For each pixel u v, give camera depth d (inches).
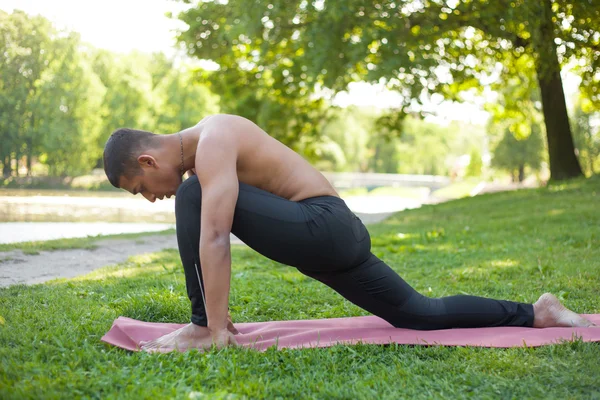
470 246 277.9
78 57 1133.7
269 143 109.1
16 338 107.7
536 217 361.4
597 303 150.8
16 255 247.8
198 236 103.7
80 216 565.9
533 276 191.2
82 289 167.0
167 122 1581.0
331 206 106.4
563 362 96.8
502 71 666.8
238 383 86.9
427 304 117.0
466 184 1966.0
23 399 77.5
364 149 3029.0
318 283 189.3
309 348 106.6
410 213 534.9
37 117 1081.4
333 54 498.9
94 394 81.4
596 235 274.4
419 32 490.3
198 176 101.9
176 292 160.2
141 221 541.6
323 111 751.1
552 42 438.0
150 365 94.7
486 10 477.4
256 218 102.7
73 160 1237.1
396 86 572.4
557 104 585.0
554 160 589.0
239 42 641.0
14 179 1112.8
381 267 113.2
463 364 98.3
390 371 96.5
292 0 506.6
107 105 1457.9
